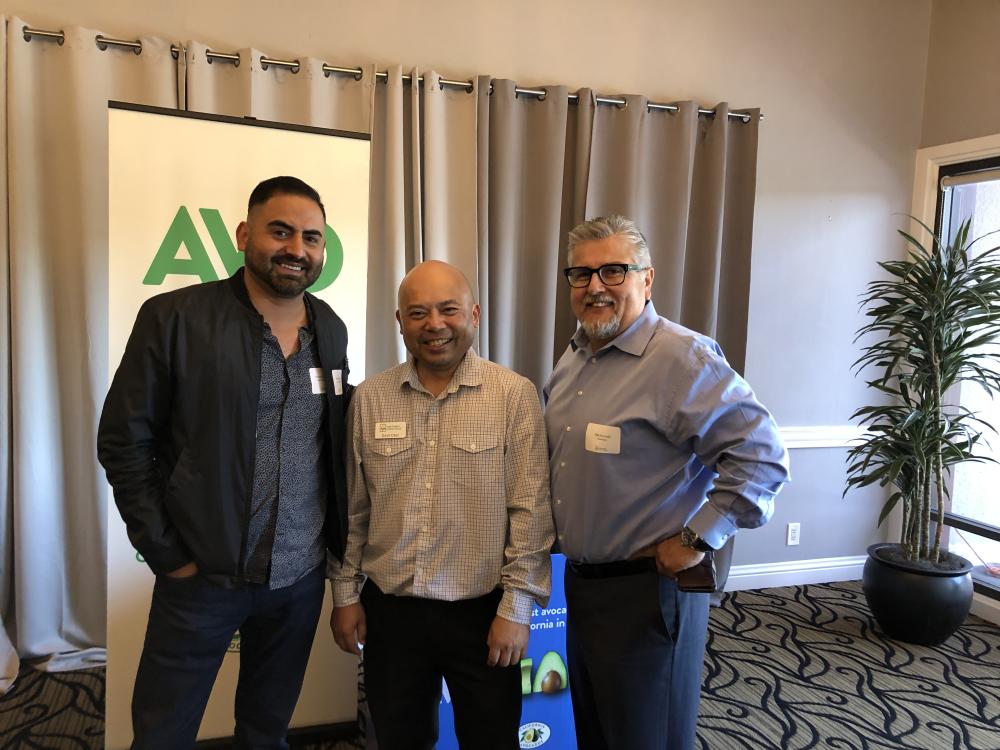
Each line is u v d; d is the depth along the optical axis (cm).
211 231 215
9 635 260
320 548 159
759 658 278
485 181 291
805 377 360
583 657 159
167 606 146
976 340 285
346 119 281
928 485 295
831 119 352
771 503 140
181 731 147
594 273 152
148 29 262
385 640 150
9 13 248
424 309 139
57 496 261
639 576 148
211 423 140
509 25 303
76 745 211
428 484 145
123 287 209
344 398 162
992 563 334
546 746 201
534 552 146
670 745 150
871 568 302
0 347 249
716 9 330
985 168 333
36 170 249
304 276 144
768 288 350
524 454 149
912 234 370
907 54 360
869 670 269
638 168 312
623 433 148
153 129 209
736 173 335
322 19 280
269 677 160
